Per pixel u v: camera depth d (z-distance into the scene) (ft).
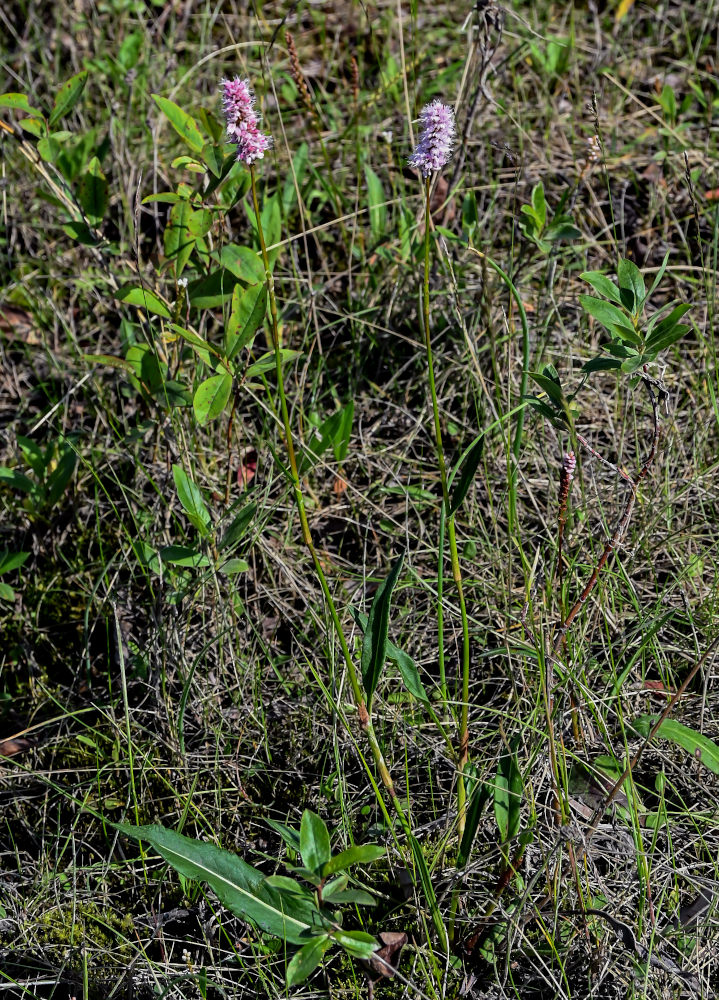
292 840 5.71
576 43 13.05
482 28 9.75
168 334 7.79
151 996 6.06
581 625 7.04
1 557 8.12
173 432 8.36
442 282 9.98
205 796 7.15
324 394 9.63
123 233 10.71
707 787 6.68
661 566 8.14
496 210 10.91
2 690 8.08
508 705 7.02
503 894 6.10
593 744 6.88
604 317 5.61
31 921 6.49
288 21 13.52
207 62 12.79
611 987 5.79
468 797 6.46
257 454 9.02
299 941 5.12
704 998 5.56
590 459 8.59
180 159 7.14
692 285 9.91
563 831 5.85
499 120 11.93
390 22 13.21
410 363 9.78
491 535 8.42
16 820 7.18
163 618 7.80
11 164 11.89
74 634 8.35
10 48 13.92
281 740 7.41
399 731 7.13
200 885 6.32
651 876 6.14
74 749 7.55
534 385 9.17
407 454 9.24
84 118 12.17
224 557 7.70
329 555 8.56
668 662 7.41
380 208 10.50
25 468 9.37
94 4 13.78
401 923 6.23
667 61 13.01
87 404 9.84
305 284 10.38
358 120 11.91
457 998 5.92
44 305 10.73
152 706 7.70
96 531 8.63
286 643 8.03
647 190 11.17
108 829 7.07
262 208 9.73
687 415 9.11
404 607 7.96
